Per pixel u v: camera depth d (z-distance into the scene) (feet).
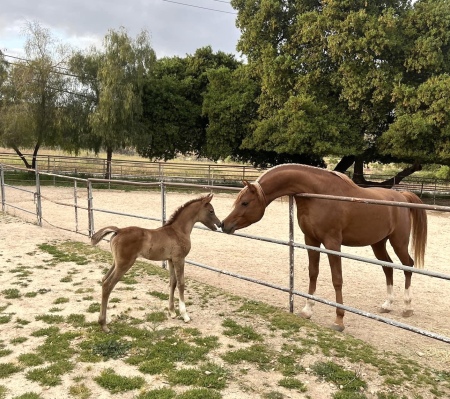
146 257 13.76
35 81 66.08
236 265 24.52
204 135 79.25
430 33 54.65
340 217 14.98
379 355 12.69
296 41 62.03
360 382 10.70
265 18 64.28
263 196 14.93
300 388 10.35
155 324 14.03
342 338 13.71
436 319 17.02
